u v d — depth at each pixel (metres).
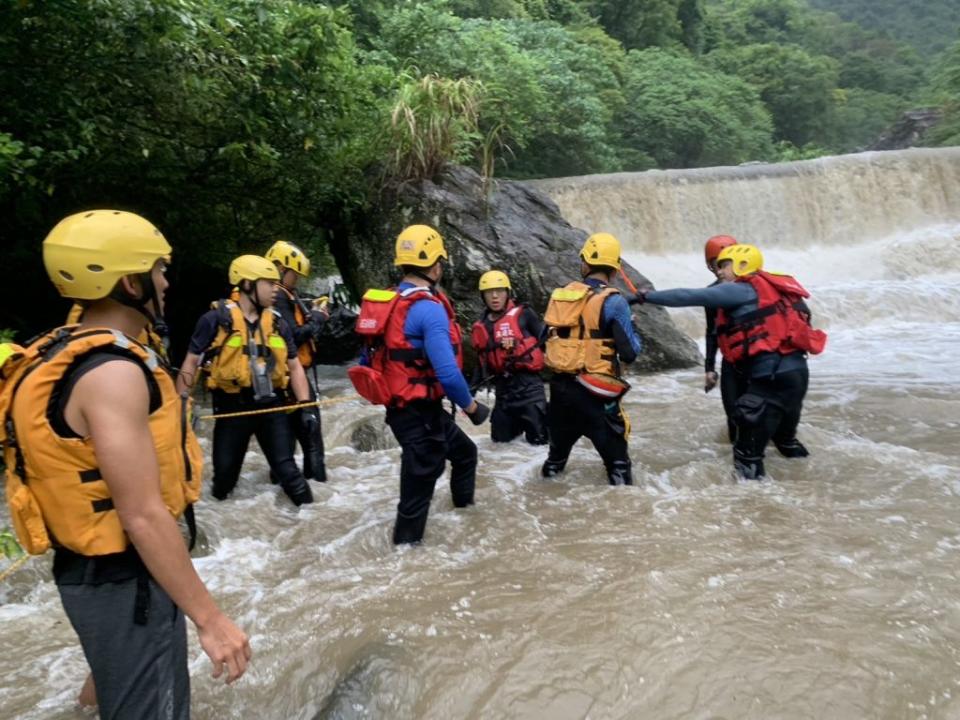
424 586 3.20
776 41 70.31
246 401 4.41
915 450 5.12
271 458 4.50
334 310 10.73
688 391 7.46
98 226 1.75
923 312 11.83
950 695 2.29
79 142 6.52
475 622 2.84
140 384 1.69
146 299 1.82
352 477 5.16
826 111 48.84
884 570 3.15
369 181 9.18
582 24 32.38
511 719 2.28
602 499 4.25
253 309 4.41
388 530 3.90
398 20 15.52
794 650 2.53
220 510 4.29
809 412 6.31
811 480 4.54
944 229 16.34
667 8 39.81
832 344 10.21
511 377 5.93
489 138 9.59
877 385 7.29
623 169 27.69
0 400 1.73
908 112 35.47
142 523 1.64
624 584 3.09
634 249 15.11
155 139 7.52
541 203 9.56
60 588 1.78
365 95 8.84
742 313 4.52
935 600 2.87
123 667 1.78
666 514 3.96
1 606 3.29
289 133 8.04
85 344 1.67
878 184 16.70
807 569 3.18
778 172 16.34
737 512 3.95
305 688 2.54
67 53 6.18
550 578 3.22
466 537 3.79
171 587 1.68
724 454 5.22
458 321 8.49
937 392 6.87
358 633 2.80
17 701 2.50
